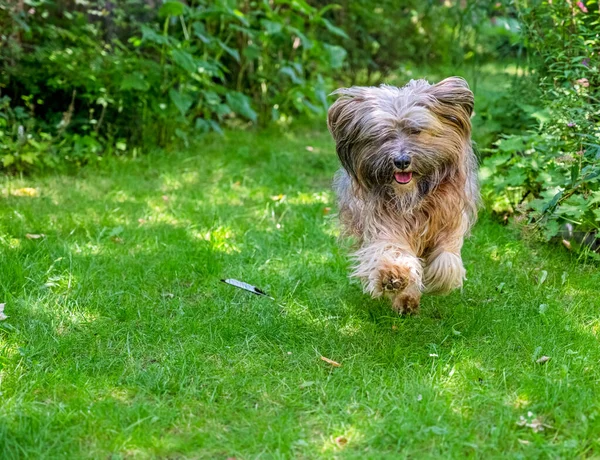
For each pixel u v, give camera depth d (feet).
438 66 21.58
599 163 10.19
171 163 14.07
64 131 13.94
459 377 8.45
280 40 16.43
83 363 8.66
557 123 10.76
